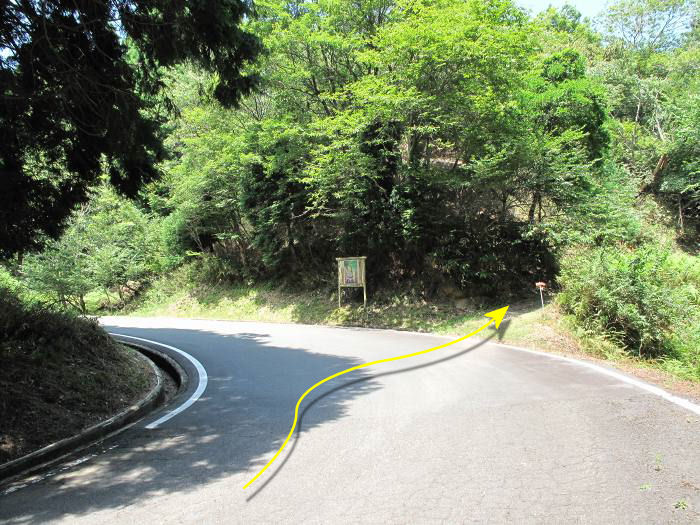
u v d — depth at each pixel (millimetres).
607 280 10945
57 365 6840
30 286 22266
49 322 7879
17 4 5891
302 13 18609
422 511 3219
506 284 15492
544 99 16125
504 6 13258
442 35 12555
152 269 28000
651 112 27531
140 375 8133
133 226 28062
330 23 16703
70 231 24500
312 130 16188
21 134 6688
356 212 16844
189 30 6680
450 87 14047
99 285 26172
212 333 14828
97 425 5652
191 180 20719
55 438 5207
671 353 10133
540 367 8203
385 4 16219
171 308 24016
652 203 22500
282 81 17125
